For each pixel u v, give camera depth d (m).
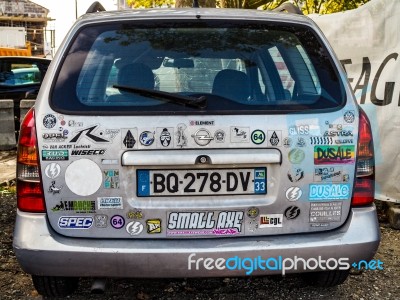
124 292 3.39
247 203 2.66
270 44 2.96
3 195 5.98
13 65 10.45
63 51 2.84
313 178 2.70
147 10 3.06
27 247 2.61
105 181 2.61
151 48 2.86
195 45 2.88
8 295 3.36
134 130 2.59
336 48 5.48
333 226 2.75
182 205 2.63
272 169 2.67
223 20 2.99
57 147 2.61
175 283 3.52
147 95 2.68
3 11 61.47
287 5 3.54
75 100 2.68
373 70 5.03
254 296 3.33
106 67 2.79
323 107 2.77
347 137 2.74
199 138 2.61
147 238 2.64
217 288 3.46
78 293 3.35
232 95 2.73
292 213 2.70
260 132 2.65
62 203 2.62
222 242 2.63
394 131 4.73
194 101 2.65
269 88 2.82
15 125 10.02
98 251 2.58
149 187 2.62
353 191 2.75
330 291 3.41
